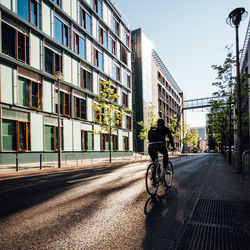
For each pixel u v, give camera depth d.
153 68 47.97
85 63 23.62
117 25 32.59
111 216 3.17
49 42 18.69
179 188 5.34
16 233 2.56
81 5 23.41
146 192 4.81
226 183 5.85
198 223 2.85
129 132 33.81
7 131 14.69
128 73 35.47
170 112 62.16
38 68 17.30
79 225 2.82
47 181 6.79
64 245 2.25
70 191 4.96
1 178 8.09
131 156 33.28
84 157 22.22
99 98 19.50
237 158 8.43
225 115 18.75
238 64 8.80
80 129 22.14
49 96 18.41
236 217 3.08
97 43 26.05
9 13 14.85
